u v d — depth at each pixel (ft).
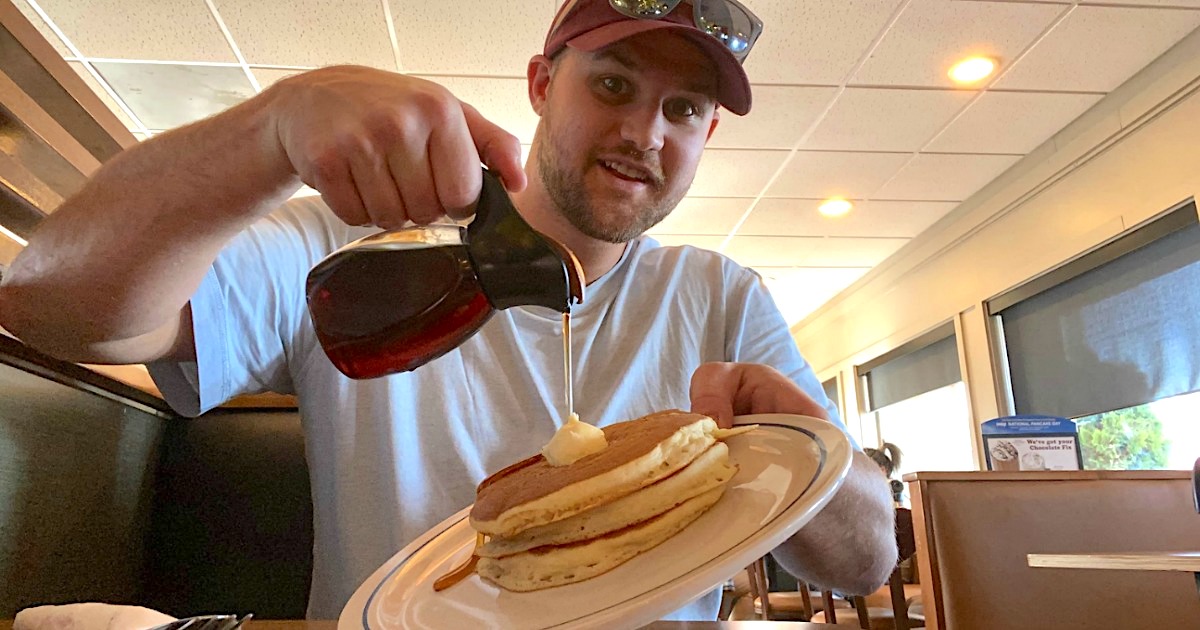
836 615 9.59
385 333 1.73
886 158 11.21
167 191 1.66
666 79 2.92
